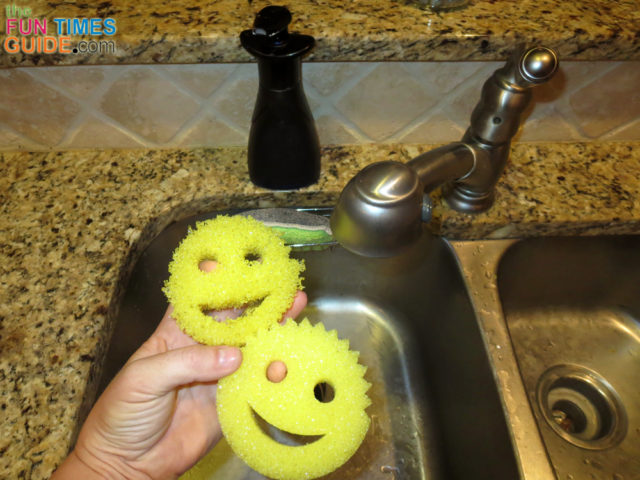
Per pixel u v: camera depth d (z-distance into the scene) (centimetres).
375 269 66
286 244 61
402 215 35
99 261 51
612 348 66
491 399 50
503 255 59
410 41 48
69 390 42
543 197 59
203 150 63
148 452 47
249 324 47
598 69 57
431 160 43
